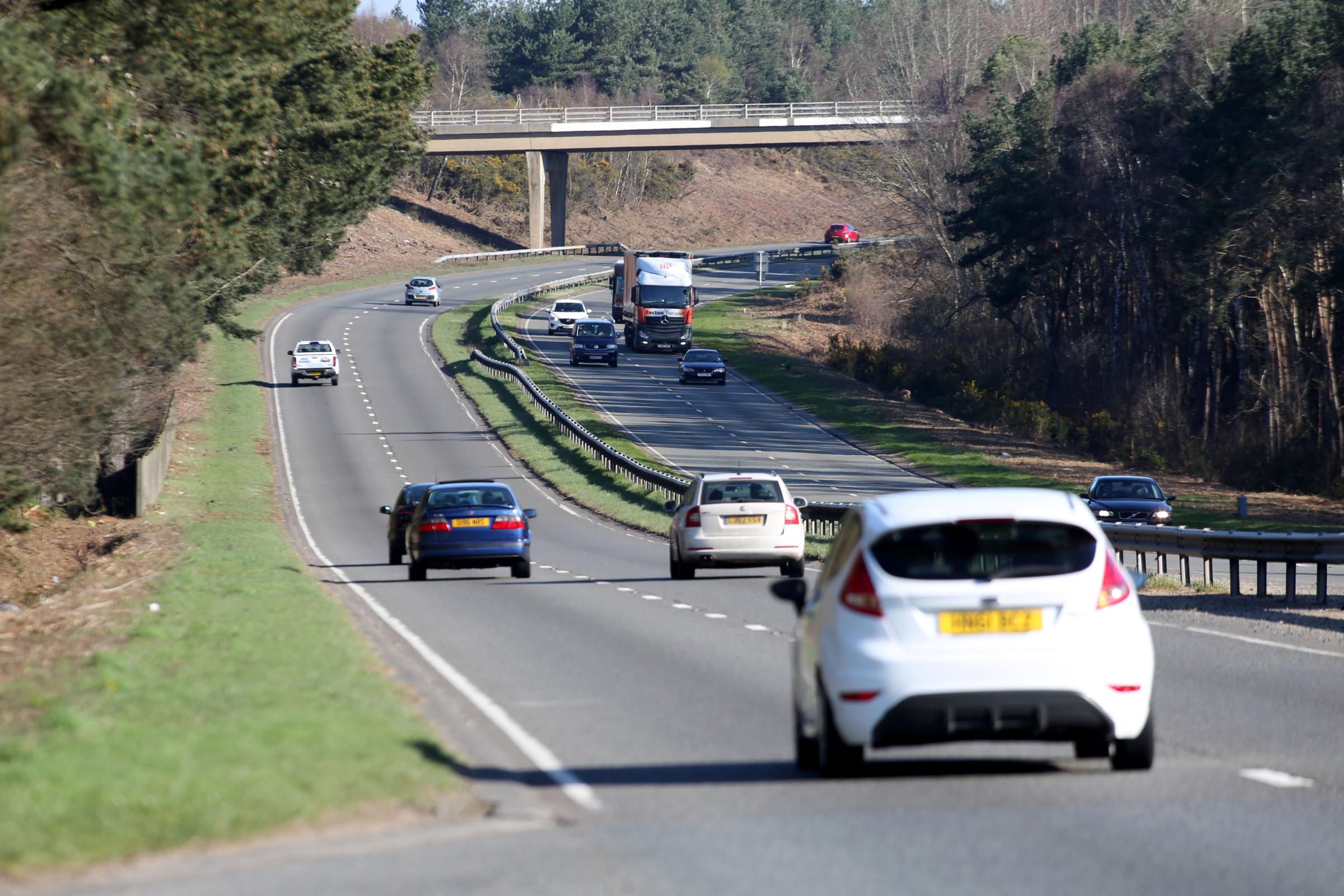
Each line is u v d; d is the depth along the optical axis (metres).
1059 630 33.44
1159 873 26.23
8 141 68.94
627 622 71.62
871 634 33.47
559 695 48.59
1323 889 25.17
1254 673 53.00
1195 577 106.31
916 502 35.56
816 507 132.88
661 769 36.38
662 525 151.62
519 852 27.77
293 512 168.25
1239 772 35.38
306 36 106.75
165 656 50.62
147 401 156.62
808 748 36.28
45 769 31.50
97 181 79.81
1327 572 82.50
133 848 26.81
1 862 25.52
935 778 35.09
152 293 102.00
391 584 97.44
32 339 93.38
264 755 33.44
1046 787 33.81
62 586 93.56
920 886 25.44
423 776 32.72
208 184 98.00
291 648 53.03
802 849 28.09
